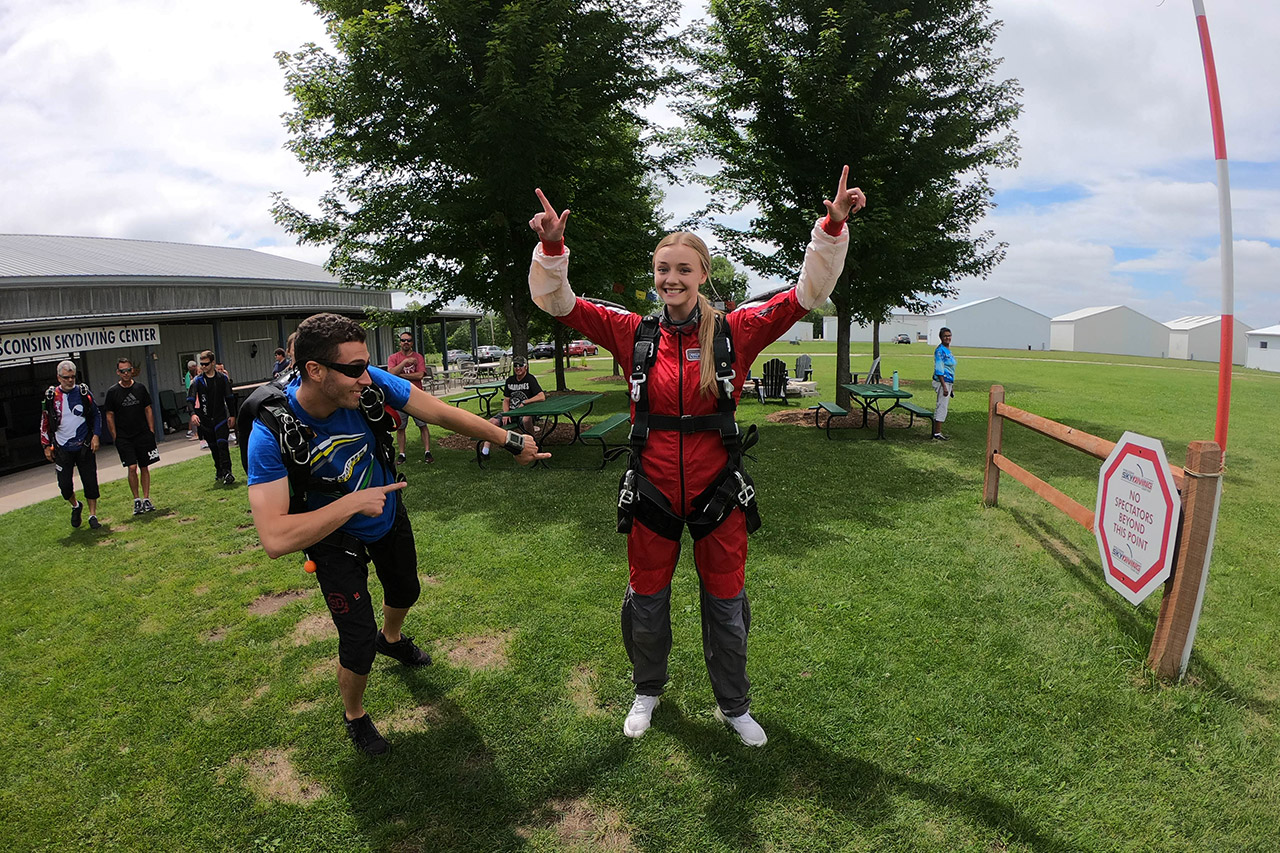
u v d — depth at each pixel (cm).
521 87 798
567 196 942
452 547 515
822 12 903
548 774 257
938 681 313
